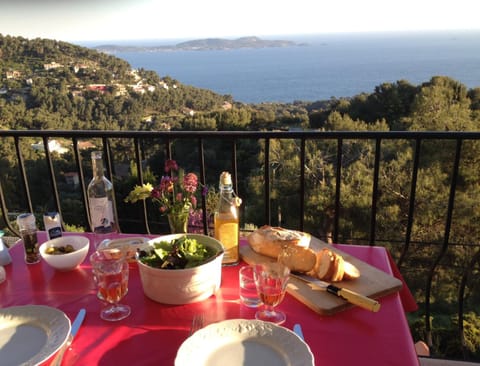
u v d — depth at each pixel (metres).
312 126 15.01
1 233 1.35
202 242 1.17
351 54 116.69
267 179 1.98
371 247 1.38
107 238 1.38
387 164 10.26
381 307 1.02
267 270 0.98
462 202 9.56
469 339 4.39
